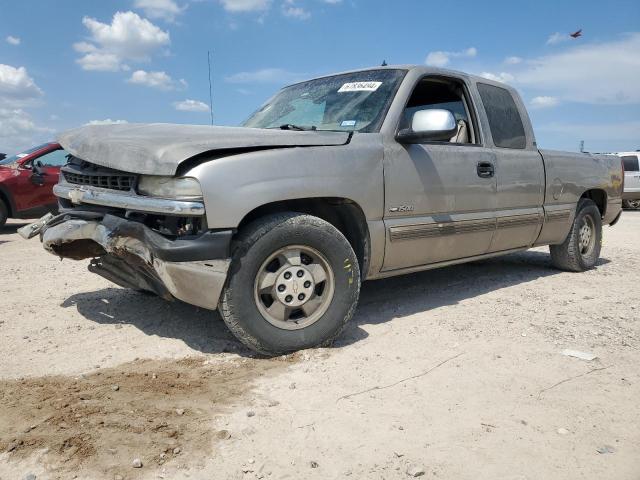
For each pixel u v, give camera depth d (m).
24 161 10.67
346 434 2.65
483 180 4.94
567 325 4.38
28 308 4.71
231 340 3.93
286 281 3.55
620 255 8.02
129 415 2.74
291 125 4.22
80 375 3.29
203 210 3.21
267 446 2.52
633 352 3.79
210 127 3.89
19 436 2.52
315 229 3.58
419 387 3.19
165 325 4.26
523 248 5.77
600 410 2.94
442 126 4.04
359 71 4.87
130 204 3.40
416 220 4.34
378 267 4.18
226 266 3.29
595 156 6.79
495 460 2.46
